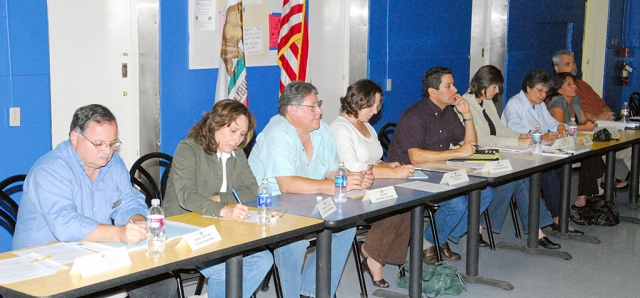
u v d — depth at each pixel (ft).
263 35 16.10
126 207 8.87
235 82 13.88
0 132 11.69
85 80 13.15
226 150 9.68
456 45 22.82
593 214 17.84
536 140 14.76
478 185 11.63
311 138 11.49
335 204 9.84
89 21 13.09
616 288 13.08
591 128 18.71
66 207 7.87
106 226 7.68
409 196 10.45
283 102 10.91
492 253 15.21
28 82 12.00
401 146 13.74
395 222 12.41
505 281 13.12
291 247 10.13
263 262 9.36
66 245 7.51
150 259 7.01
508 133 16.19
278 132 10.75
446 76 13.64
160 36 13.96
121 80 13.73
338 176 10.04
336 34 18.44
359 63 18.95
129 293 8.91
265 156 10.79
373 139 12.98
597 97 21.84
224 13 15.20
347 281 13.25
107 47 13.44
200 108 14.97
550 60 27.45
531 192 14.97
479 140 15.46
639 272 14.06
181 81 14.47
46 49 12.21
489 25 24.34
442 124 14.10
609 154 17.88
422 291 12.31
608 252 15.43
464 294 12.61
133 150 14.03
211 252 7.30
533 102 16.96
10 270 6.61
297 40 14.89
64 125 12.91
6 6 11.55
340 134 12.24
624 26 31.01
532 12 25.66
